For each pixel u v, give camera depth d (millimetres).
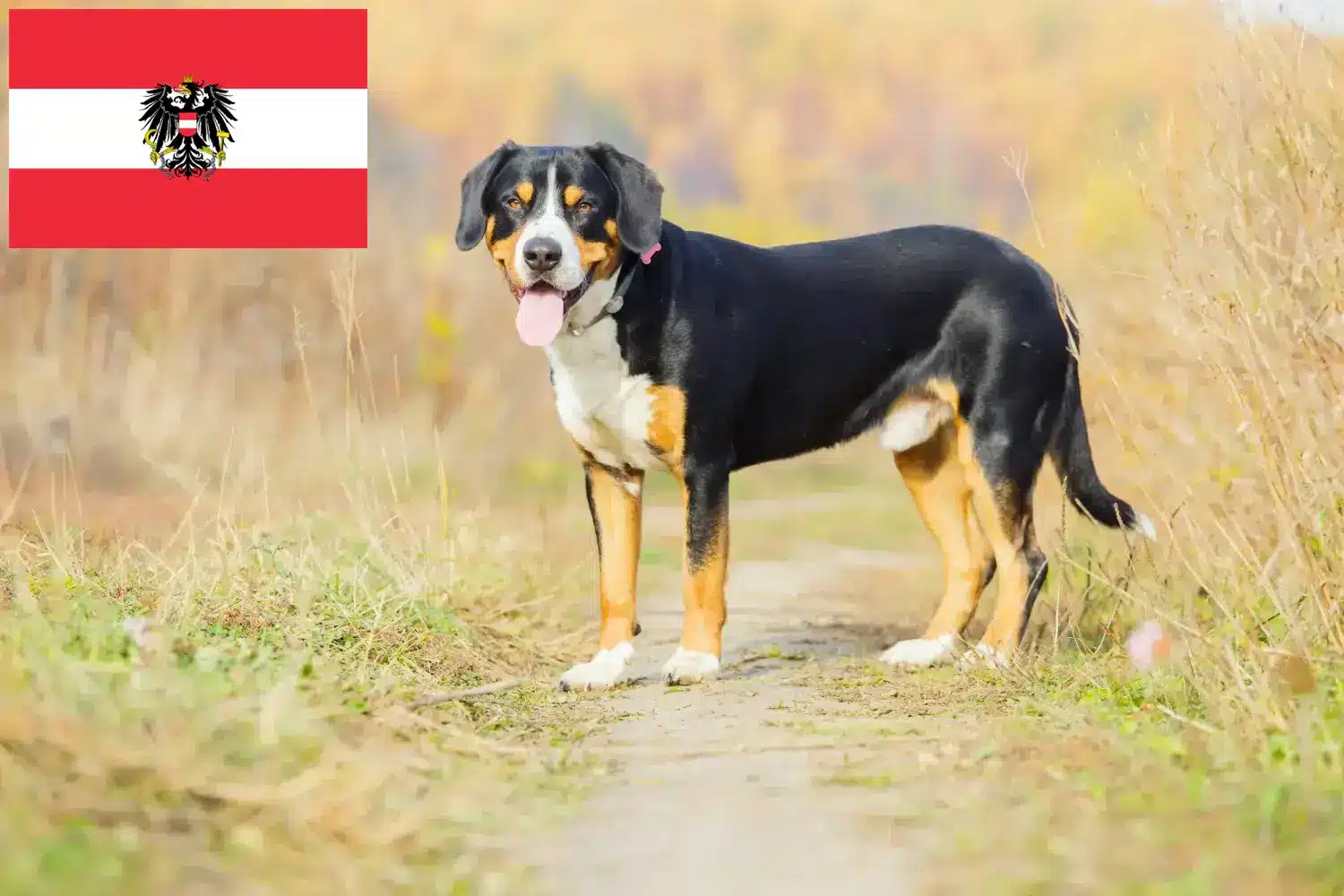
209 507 8734
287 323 13203
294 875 3668
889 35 34625
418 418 12570
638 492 6902
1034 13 33219
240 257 13422
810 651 7543
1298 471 5305
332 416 11875
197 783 3914
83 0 15789
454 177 20734
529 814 4398
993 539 7043
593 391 6621
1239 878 3557
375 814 4160
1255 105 5984
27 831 3510
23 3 15492
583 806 4535
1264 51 5773
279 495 8844
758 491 14930
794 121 32344
